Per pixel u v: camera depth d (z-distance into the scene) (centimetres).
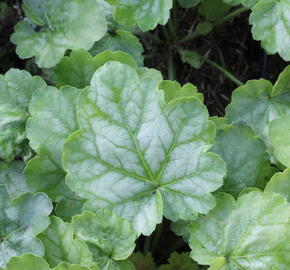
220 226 46
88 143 47
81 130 46
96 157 47
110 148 47
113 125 47
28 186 51
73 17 55
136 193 47
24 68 62
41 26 56
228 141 49
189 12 65
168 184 47
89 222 46
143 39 65
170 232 56
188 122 46
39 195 47
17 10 64
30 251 46
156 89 46
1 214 47
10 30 64
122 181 47
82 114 46
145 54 64
